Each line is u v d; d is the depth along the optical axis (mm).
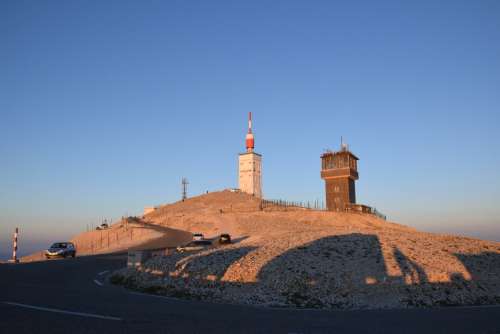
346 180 113125
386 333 10836
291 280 19312
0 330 10398
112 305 14719
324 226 89688
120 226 99875
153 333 10250
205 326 11289
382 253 23938
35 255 68125
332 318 13266
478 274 22172
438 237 32781
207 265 22672
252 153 172250
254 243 29953
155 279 21844
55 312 12922
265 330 10938
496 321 12852
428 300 17688
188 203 146125
